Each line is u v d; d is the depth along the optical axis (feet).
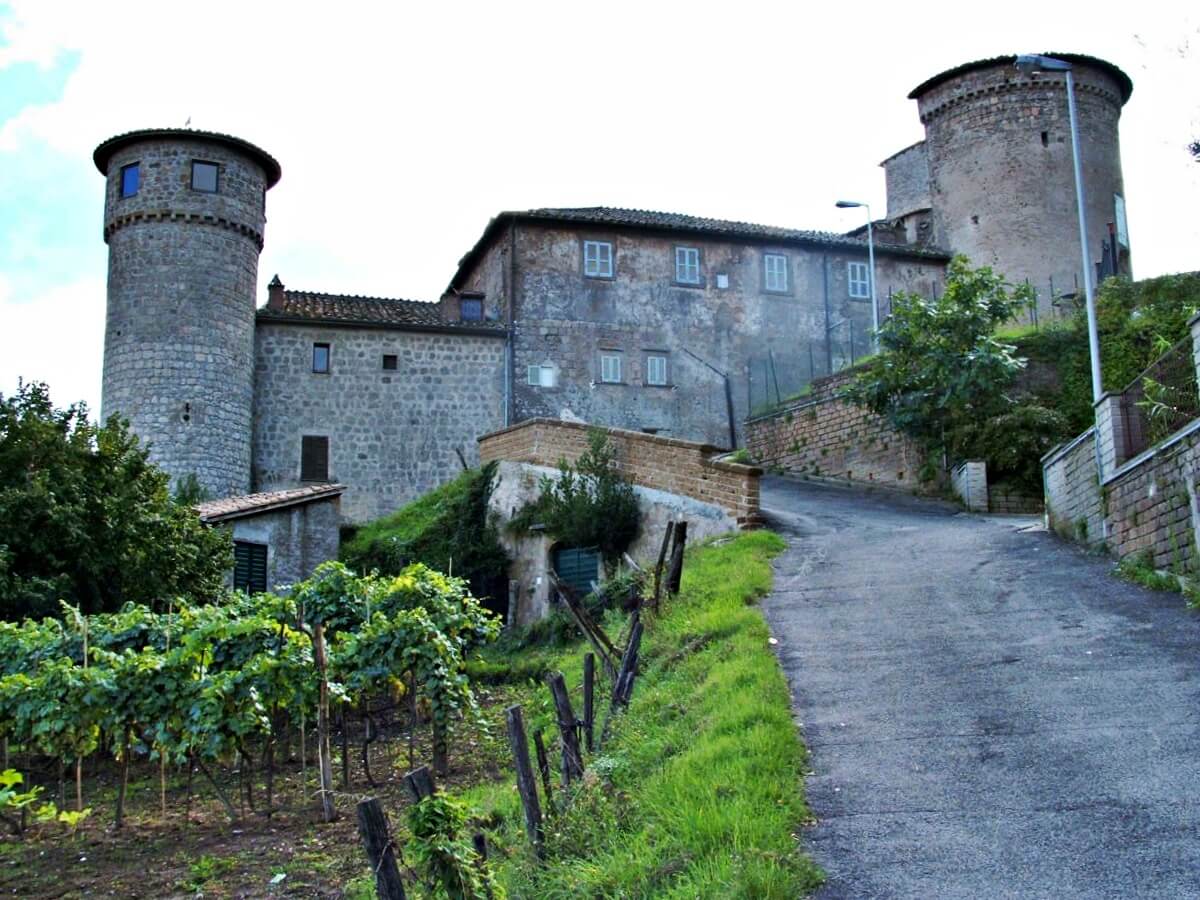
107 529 62.39
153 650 46.09
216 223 109.91
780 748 29.91
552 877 26.04
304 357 114.52
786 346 129.70
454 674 48.44
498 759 46.24
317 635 42.32
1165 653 37.58
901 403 95.91
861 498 94.84
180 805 44.34
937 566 57.77
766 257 130.93
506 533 87.66
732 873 22.86
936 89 147.13
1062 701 33.40
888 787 27.76
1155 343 93.04
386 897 20.99
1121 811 25.25
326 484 107.45
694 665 41.93
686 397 124.88
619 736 35.40
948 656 39.63
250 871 34.04
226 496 106.52
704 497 74.74
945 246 144.46
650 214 131.54
